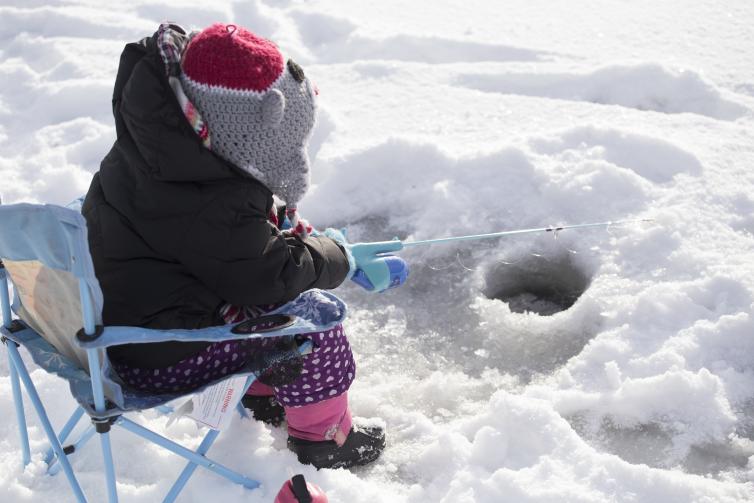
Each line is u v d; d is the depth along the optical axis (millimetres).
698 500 2236
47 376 2744
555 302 3426
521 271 3396
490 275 3387
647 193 3434
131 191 2016
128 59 2102
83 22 5195
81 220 1708
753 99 4113
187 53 2002
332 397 2377
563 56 4648
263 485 2398
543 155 3713
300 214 3641
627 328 2859
